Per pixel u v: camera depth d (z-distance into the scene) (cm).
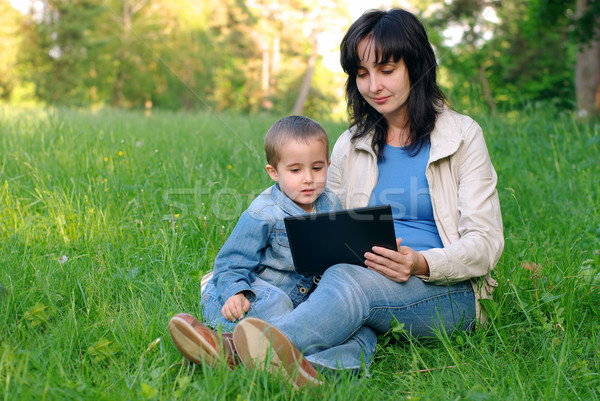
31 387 152
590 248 301
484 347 196
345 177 239
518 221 357
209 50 2141
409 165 223
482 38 1820
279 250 214
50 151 445
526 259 274
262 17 2577
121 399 153
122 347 186
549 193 402
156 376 165
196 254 279
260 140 538
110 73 2788
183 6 2206
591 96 1037
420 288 199
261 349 165
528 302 231
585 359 194
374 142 229
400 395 173
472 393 164
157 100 2598
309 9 2556
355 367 181
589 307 233
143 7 2548
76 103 2778
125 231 298
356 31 215
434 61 221
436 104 224
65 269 241
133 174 392
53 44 2805
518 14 1795
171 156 455
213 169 401
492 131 543
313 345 176
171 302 224
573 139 539
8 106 939
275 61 2578
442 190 217
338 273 191
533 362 192
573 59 1920
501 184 413
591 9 927
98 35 2697
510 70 1972
